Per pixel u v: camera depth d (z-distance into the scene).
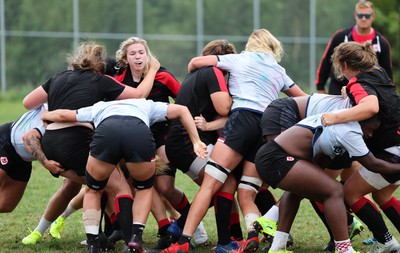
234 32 89.75
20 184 19.94
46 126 18.36
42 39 84.56
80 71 18.67
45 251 19.25
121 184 18.08
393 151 17.33
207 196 18.09
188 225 17.94
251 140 18.45
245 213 18.50
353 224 19.11
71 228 22.64
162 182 19.77
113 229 20.08
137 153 17.11
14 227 22.69
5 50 83.56
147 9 87.69
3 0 83.50
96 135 17.20
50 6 84.88
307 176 16.56
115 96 18.73
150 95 20.16
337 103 17.53
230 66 19.17
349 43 17.27
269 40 19.45
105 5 86.56
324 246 20.38
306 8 89.81
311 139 16.83
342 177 20.33
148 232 22.33
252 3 89.62
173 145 18.97
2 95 81.56
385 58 27.80
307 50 90.00
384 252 18.31
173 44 88.50
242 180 18.77
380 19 74.50
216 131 19.36
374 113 16.33
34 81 84.31
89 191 17.80
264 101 18.84
